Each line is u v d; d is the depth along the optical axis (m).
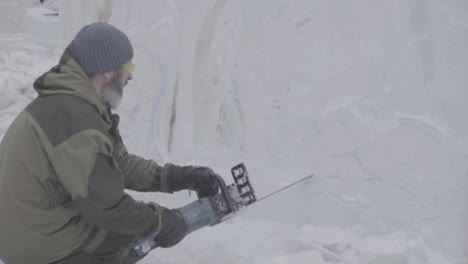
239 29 2.71
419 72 2.38
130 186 2.26
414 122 2.38
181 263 2.41
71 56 1.88
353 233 2.50
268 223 2.68
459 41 2.31
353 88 2.48
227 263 2.37
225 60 2.76
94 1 3.02
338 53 2.49
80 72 1.85
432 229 2.39
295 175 2.63
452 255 2.35
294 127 2.62
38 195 1.83
